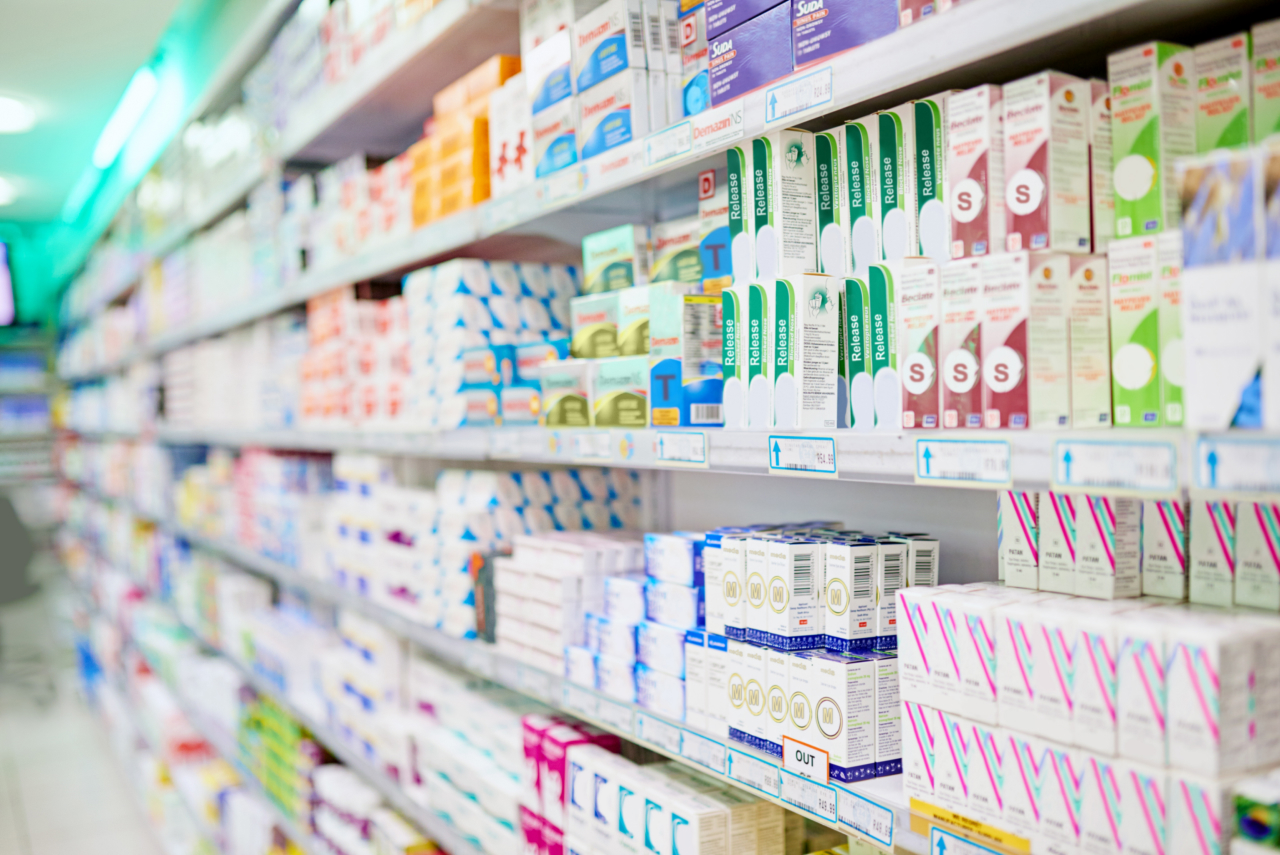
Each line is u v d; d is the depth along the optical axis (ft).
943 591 3.63
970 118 3.46
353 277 8.16
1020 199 3.34
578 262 8.55
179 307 14.71
